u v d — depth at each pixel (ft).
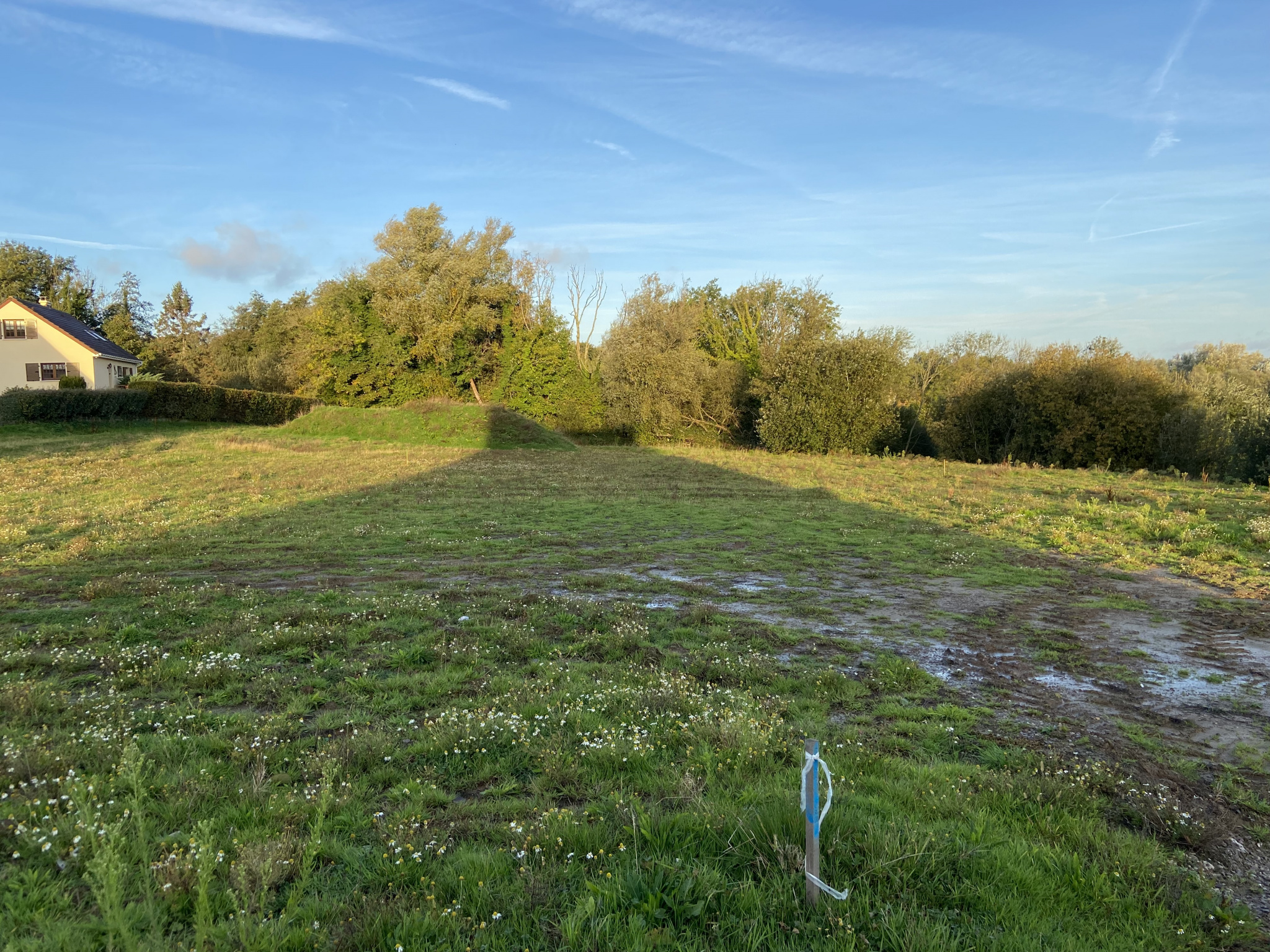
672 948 10.69
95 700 20.24
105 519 55.01
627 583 37.65
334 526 54.34
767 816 13.89
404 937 10.71
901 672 24.53
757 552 46.68
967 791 15.97
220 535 50.08
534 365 183.73
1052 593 37.22
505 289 184.03
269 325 243.40
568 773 16.60
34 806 14.08
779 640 28.48
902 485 83.76
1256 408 89.76
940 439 133.49
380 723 19.65
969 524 58.39
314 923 10.79
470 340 184.44
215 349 249.96
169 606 30.86
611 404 166.61
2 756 16.20
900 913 11.40
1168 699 23.41
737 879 12.50
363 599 33.01
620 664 25.03
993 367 168.04
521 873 12.51
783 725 19.85
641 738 18.34
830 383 130.93
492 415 136.77
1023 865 13.04
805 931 11.04
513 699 21.07
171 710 20.04
